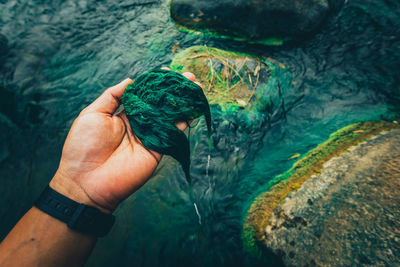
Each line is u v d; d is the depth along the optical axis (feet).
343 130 1.30
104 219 0.93
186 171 1.05
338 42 1.65
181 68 1.54
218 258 1.11
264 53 1.68
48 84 1.71
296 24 1.69
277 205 1.11
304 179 1.15
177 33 1.89
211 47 1.69
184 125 0.99
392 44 1.56
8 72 1.71
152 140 0.95
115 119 0.99
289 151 1.31
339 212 0.99
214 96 1.46
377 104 1.37
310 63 1.59
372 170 1.05
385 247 0.87
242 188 1.25
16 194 1.36
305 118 1.41
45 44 1.87
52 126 1.56
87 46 1.89
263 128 1.41
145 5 2.13
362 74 1.49
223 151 1.36
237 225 1.16
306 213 1.03
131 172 0.95
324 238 0.96
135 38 1.91
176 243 1.16
